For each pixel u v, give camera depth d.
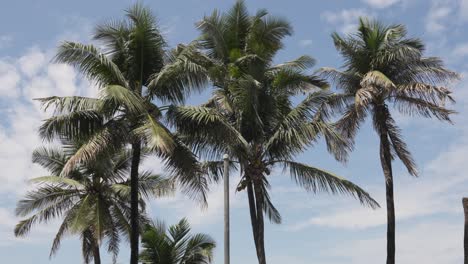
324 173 24.45
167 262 26.67
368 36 26.20
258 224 24.67
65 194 28.72
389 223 25.25
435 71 25.08
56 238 28.88
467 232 24.50
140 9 21.20
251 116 24.69
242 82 23.86
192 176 20.80
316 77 26.25
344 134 26.44
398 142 26.41
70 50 19.45
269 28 26.53
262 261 24.19
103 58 19.52
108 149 19.56
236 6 26.75
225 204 17.86
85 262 31.05
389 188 25.52
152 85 20.23
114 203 29.39
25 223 28.91
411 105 25.59
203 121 20.25
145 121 19.97
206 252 26.86
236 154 24.72
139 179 29.38
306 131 24.11
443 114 25.00
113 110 19.88
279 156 25.12
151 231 26.45
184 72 19.98
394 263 24.80
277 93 25.92
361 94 24.42
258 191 24.75
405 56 25.25
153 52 21.27
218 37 26.39
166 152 19.39
